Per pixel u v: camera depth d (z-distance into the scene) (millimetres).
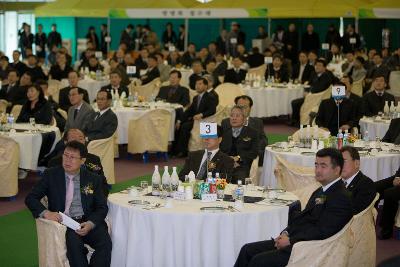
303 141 9781
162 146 13023
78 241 6395
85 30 32219
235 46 25078
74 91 11219
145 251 6336
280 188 8016
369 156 9188
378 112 12758
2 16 30859
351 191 7129
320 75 16531
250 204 6609
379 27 28891
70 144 6664
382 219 8469
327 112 12164
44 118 11844
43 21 32344
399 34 28516
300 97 17891
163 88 14797
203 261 6207
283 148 9641
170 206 6391
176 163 13047
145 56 21328
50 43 27875
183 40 27062
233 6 22266
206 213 6199
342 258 5801
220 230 6215
